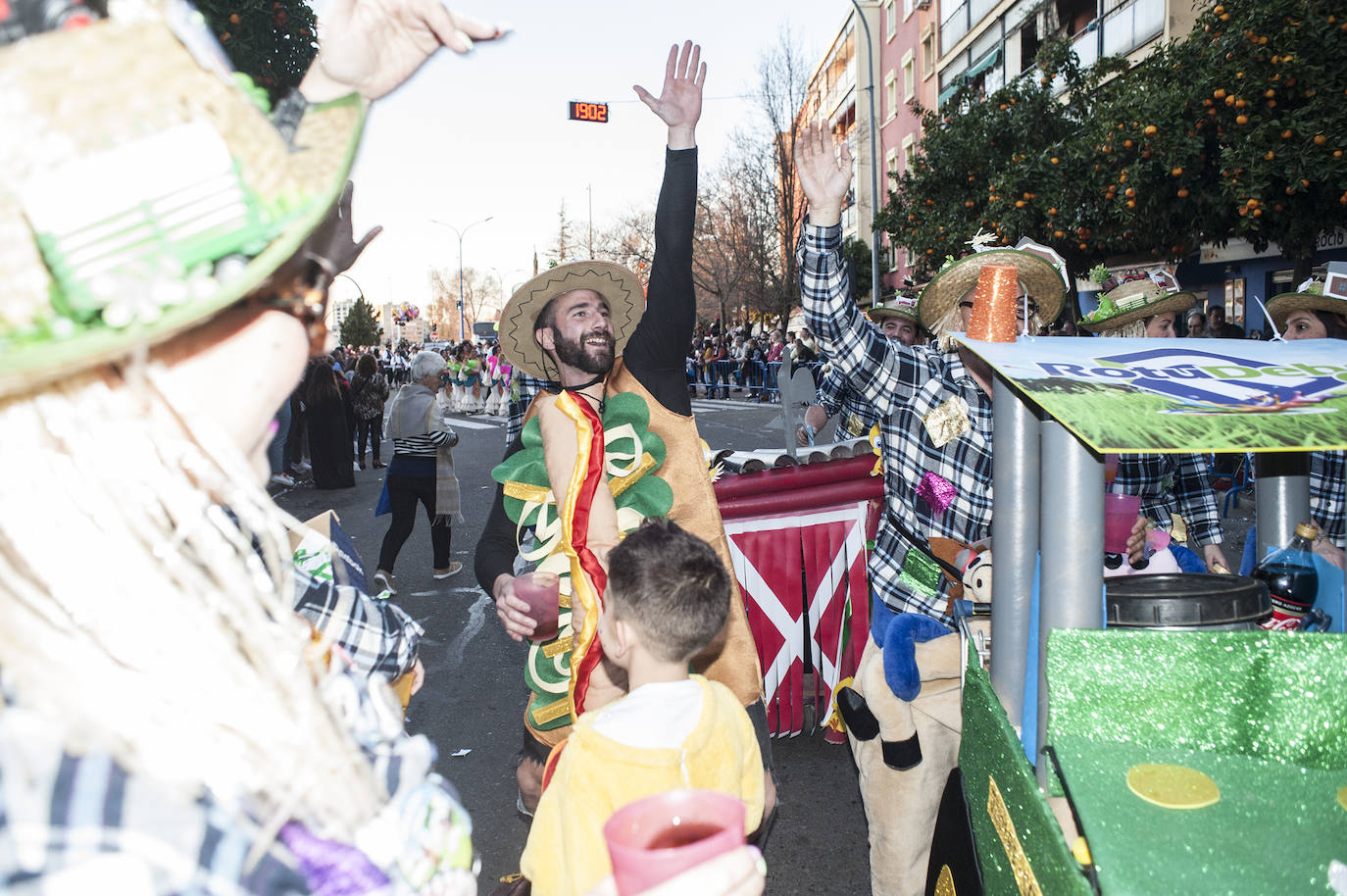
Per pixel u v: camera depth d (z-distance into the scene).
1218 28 9.43
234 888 0.66
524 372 2.63
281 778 0.72
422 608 6.29
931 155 15.16
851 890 2.95
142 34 0.66
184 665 0.69
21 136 0.61
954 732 2.37
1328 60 8.45
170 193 0.64
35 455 0.68
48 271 0.61
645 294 2.58
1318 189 8.91
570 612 2.20
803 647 3.94
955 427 2.40
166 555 0.71
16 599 0.66
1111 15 19.16
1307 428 1.30
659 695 1.61
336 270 0.99
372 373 14.07
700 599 1.63
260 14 6.23
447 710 4.54
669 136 2.39
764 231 33.12
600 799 1.49
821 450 3.96
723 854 0.88
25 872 0.58
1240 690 1.38
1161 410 1.38
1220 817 1.24
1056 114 13.83
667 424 2.41
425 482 6.64
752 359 27.25
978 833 1.60
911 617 2.37
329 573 1.28
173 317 0.64
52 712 0.64
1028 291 2.64
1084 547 1.45
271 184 0.69
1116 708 1.41
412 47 0.88
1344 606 1.96
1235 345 1.87
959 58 28.42
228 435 0.77
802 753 3.94
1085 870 1.21
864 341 2.52
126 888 0.60
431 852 0.87
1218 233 10.67
